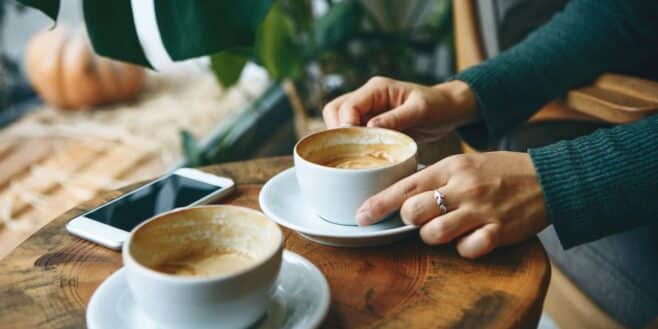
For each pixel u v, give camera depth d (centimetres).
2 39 204
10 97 213
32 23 215
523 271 74
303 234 77
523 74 99
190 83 231
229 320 63
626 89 96
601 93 97
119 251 79
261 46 133
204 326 63
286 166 95
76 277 75
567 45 103
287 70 146
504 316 68
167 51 90
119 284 69
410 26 206
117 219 83
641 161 78
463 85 97
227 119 202
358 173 75
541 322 123
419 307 70
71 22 206
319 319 65
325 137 82
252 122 204
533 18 130
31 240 81
